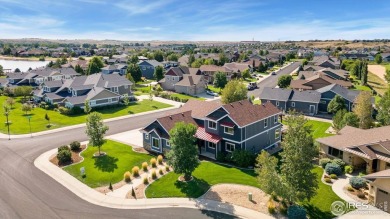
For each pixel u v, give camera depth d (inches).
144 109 2847.0
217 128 1659.7
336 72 4301.2
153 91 3752.5
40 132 2121.1
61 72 4264.3
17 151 1732.3
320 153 1610.5
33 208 1117.7
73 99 2807.6
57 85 3171.8
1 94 3580.2
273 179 1025.5
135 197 1205.1
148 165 1535.4
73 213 1087.6
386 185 1056.2
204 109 1859.0
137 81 4453.7
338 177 1364.4
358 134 1573.6
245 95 2333.9
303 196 1029.2
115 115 2618.1
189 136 1289.4
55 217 1061.1
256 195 1200.8
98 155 1654.8
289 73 5334.6
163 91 3850.9
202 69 4633.4
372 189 1123.3
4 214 1074.7
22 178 1373.0
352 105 2522.1
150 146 1742.1
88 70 4785.9
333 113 2564.0
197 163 1310.3
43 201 1170.0
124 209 1115.9
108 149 1756.9
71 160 1588.3
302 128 1064.2
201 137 1672.0
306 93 2721.5
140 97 3440.0
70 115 2625.5
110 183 1268.5
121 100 3065.9
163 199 1183.6
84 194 1230.9
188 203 1148.5
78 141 1911.9
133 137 2003.0
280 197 1130.7
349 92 2719.0
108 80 3235.7
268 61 6550.2
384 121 1935.3
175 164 1284.4
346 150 1444.4
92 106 2817.4
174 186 1289.4
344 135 1608.0
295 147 1034.1
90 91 3026.6
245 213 1068.5
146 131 1736.0
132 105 3009.4
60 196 1211.2
